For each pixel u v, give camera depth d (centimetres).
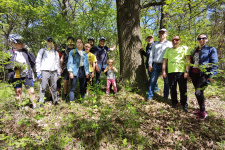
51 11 661
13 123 228
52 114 255
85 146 193
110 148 192
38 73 294
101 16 666
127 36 406
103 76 704
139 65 407
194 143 201
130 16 398
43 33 670
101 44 433
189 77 321
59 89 395
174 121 259
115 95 388
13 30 804
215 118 273
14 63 225
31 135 203
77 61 320
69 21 682
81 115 267
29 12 607
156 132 225
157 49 357
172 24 702
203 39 268
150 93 360
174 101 327
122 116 270
